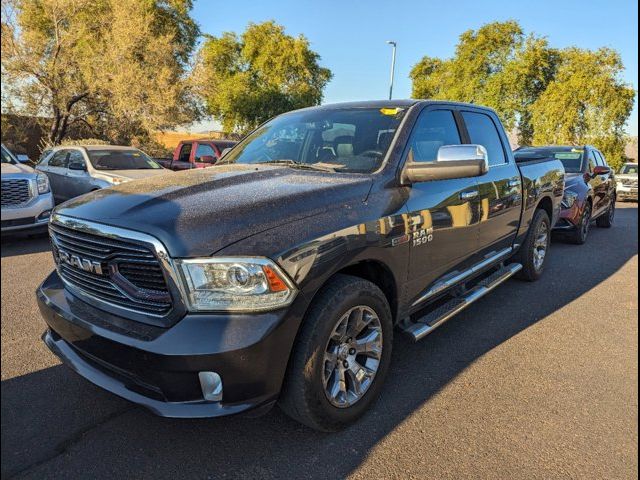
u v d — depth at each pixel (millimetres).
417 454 2447
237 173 3020
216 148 12719
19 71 18969
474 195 3699
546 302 4891
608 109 25297
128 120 21547
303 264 2244
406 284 3006
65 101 20328
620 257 7176
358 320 2602
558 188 5824
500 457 2436
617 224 11703
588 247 8062
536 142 27828
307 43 34969
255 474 2293
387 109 3492
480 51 29875
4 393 2949
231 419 2723
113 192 2688
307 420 2430
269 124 4125
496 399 2980
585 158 8961
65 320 2455
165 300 2160
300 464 2363
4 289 5098
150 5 25375
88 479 2242
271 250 2164
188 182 2777
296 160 3422
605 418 2791
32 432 2576
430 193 3184
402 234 2846
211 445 2498
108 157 10195
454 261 3551
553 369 3396
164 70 20297
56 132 21312
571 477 2297
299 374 2316
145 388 2236
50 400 2883
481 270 4090
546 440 2576
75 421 2682
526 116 29297
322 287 2457
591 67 25578
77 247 2500
